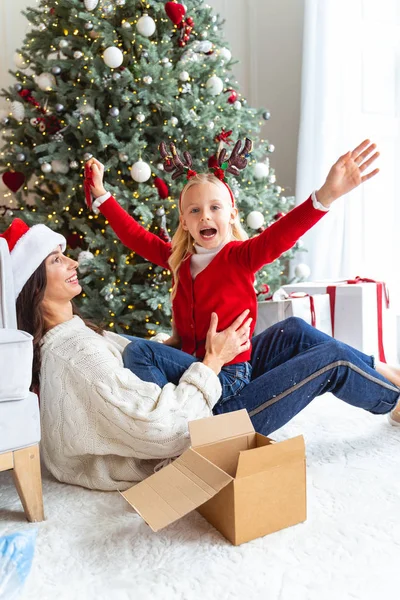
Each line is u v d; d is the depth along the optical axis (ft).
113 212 6.20
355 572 3.48
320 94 10.34
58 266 4.84
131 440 4.39
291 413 4.92
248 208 9.02
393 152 10.66
